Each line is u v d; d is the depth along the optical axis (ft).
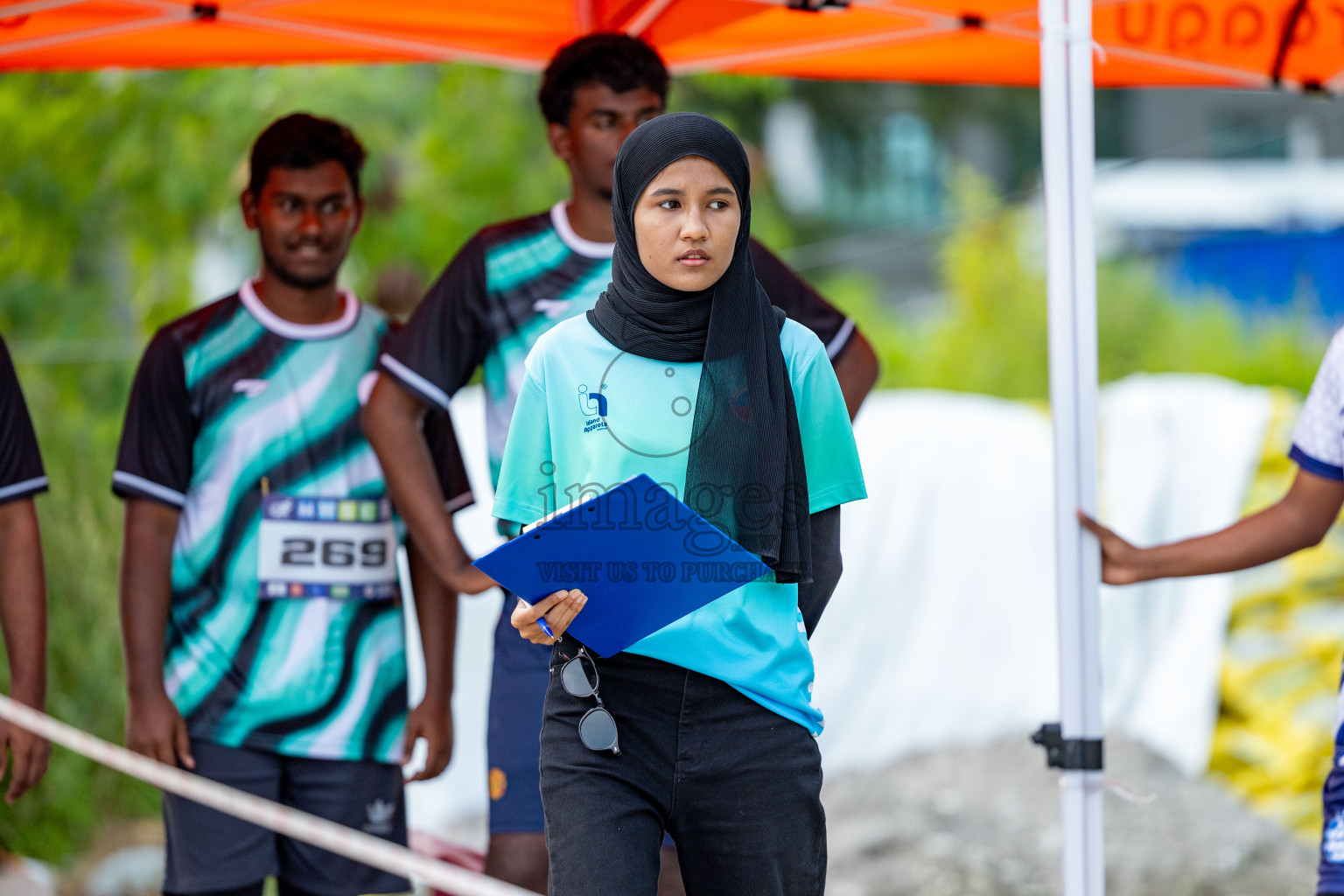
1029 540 76.84
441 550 41.81
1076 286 36.68
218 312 44.98
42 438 70.59
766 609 28.73
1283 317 130.41
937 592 76.74
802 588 29.40
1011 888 66.74
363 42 53.42
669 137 27.37
